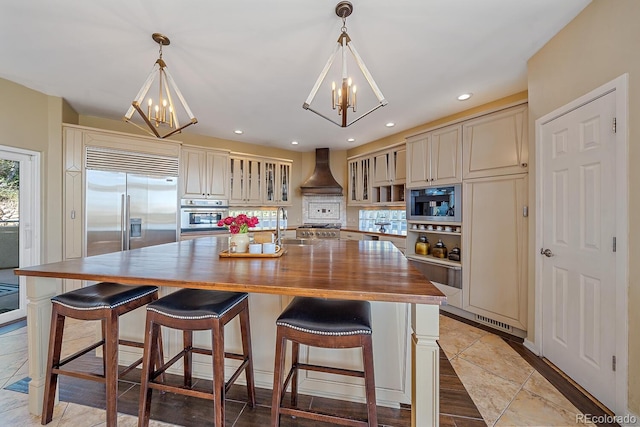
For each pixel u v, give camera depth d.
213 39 2.05
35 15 1.80
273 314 1.81
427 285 1.14
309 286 1.12
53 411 1.58
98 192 3.37
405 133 4.47
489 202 2.75
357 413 1.59
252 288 1.14
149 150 3.75
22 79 2.71
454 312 3.16
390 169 4.34
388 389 1.67
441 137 3.26
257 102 3.28
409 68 2.47
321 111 3.59
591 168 1.71
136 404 1.66
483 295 2.81
